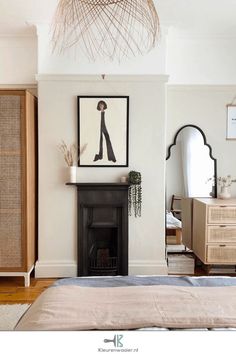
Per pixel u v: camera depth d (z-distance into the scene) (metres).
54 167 3.37
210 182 3.73
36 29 3.33
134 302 1.54
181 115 3.72
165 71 3.34
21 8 2.96
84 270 3.38
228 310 1.46
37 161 3.48
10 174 3.11
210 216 3.32
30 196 3.24
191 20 3.21
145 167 3.40
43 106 3.33
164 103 3.35
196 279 1.89
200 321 1.37
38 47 3.30
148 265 3.41
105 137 3.36
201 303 1.53
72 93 3.34
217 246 3.34
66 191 3.38
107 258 3.50
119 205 3.35
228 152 3.75
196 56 3.66
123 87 3.35
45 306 1.51
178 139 3.72
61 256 3.41
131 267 3.41
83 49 3.29
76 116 3.35
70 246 3.41
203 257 3.38
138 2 1.71
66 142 3.36
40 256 3.40
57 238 3.41
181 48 3.66
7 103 3.07
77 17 1.74
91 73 3.34
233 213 3.32
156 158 3.39
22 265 3.16
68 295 1.62
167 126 3.73
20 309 2.67
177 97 3.70
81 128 3.35
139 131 3.38
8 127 3.08
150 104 3.36
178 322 1.36
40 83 3.32
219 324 1.36
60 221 3.40
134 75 3.31
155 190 3.41
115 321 1.37
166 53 3.46
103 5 1.69
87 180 3.39
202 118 3.72
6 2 2.85
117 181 3.40
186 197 3.72
